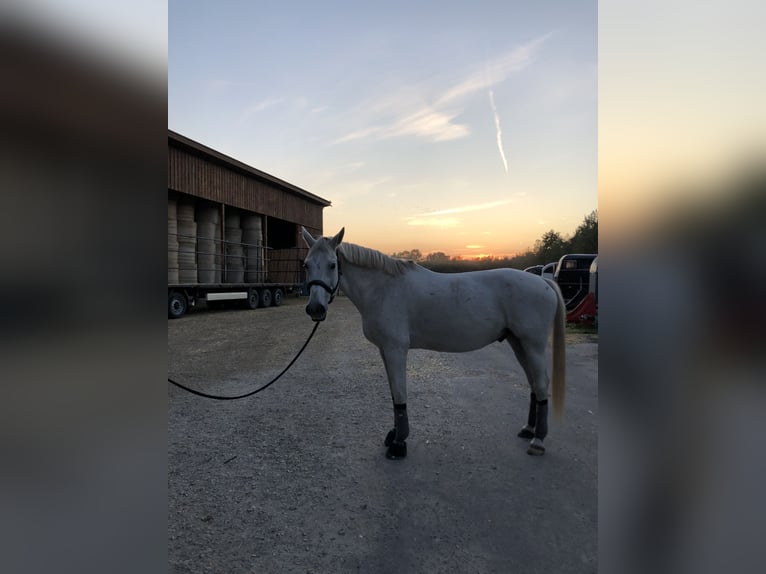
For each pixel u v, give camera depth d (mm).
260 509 2123
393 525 1980
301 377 4867
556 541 1845
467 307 2783
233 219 13773
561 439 2984
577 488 2305
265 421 3400
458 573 1649
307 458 2703
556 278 9438
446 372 5059
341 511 2100
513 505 2137
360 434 3113
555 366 2826
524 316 2771
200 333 8242
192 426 3293
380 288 2801
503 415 3508
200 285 10977
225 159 12375
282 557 1762
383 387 4410
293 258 17734
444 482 2381
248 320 10352
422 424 3301
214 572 1668
